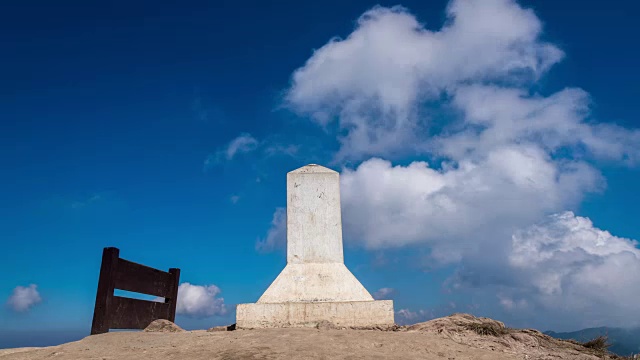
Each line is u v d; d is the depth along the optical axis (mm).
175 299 10414
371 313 8297
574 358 6801
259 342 6277
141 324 8906
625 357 7141
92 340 6859
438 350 6340
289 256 9445
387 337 6746
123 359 5750
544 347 7270
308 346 6066
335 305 8312
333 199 9883
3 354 6387
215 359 5543
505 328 8031
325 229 9664
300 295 8727
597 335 7684
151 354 5949
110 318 7738
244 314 8242
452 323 8133
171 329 8570
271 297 8719
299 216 9742
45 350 6465
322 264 9352
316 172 10062
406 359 5766
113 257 7875
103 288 7680
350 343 6332
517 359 6309
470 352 6418
